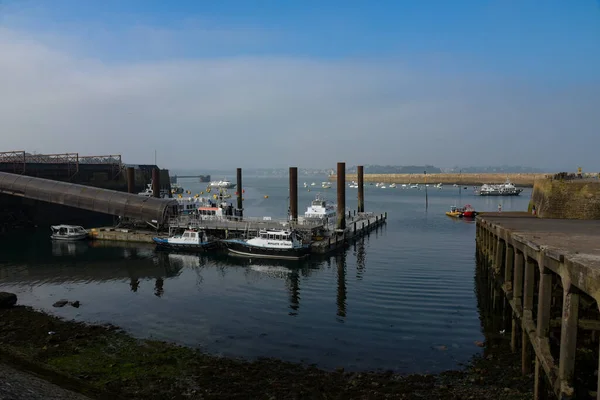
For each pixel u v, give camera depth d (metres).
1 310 32.22
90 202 66.75
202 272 45.84
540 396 17.34
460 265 47.41
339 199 63.62
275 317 31.27
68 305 34.00
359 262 49.78
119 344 26.05
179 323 30.16
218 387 20.77
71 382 20.83
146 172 112.38
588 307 18.33
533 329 18.88
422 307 32.97
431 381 21.25
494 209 111.50
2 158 89.19
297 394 20.11
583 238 20.70
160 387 20.69
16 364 22.67
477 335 27.33
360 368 23.08
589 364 17.95
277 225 60.25
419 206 124.25
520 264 22.34
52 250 57.91
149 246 60.31
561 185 38.31
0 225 75.00
